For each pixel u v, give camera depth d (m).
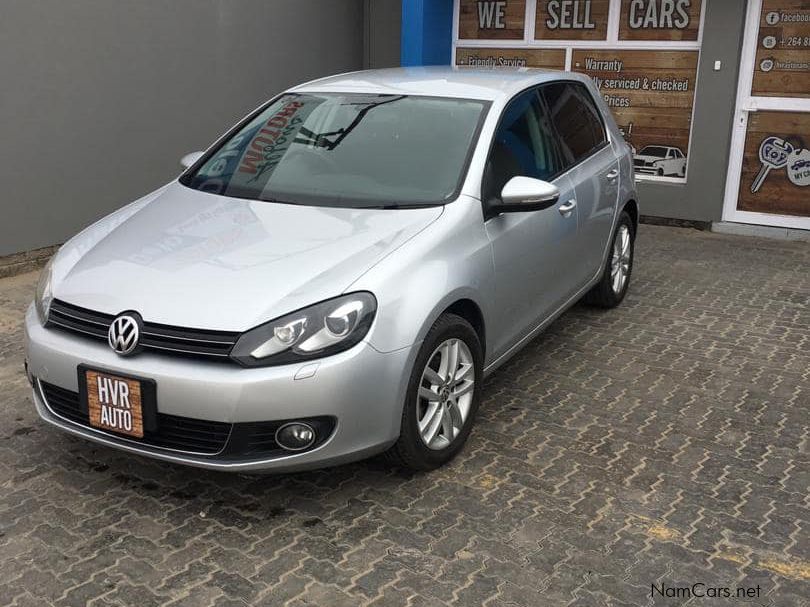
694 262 7.35
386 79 4.89
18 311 5.92
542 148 4.75
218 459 3.20
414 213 3.81
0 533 3.28
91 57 6.97
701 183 8.41
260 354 3.12
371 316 3.26
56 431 4.14
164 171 7.82
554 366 5.02
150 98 7.55
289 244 3.59
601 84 8.83
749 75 8.05
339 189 4.07
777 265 7.27
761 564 3.13
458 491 3.61
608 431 4.18
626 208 6.02
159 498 3.54
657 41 8.47
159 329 3.21
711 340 5.48
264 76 8.76
